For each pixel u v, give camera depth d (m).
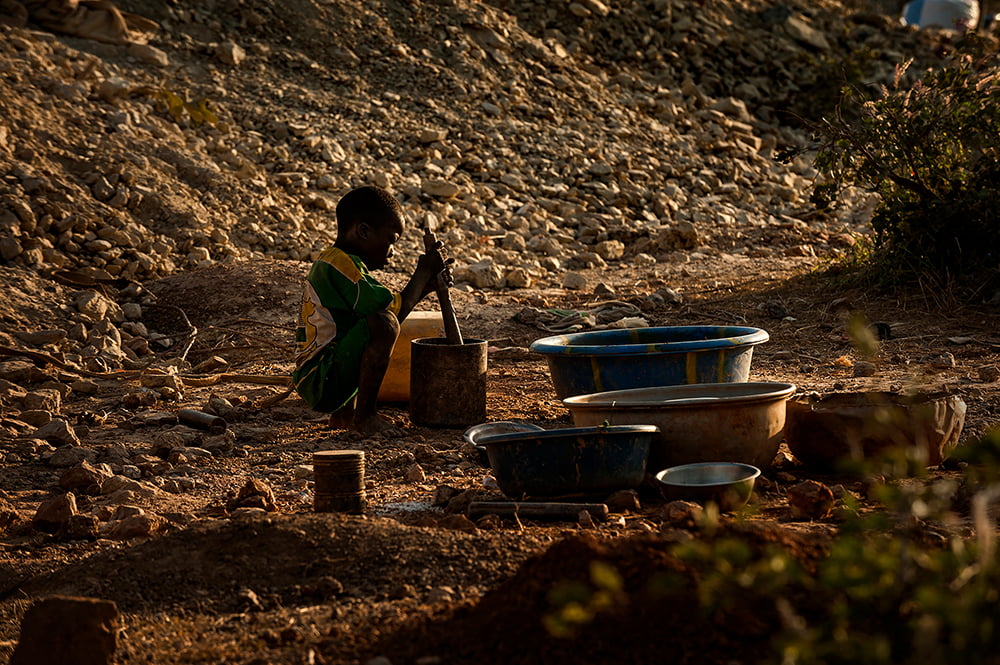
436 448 6.63
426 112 20.25
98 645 3.20
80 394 8.87
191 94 18.03
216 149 16.61
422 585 3.76
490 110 20.88
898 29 28.27
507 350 10.40
